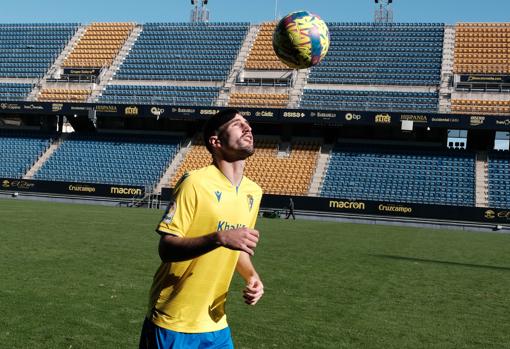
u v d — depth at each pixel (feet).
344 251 59.06
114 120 158.40
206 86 159.02
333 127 146.10
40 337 23.12
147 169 144.66
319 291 35.63
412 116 130.11
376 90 149.28
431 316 30.25
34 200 135.95
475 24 164.66
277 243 63.98
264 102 150.51
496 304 34.19
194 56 168.14
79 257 44.47
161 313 12.73
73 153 151.74
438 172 132.46
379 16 175.22
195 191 12.40
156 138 154.10
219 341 13.00
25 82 167.63
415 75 151.02
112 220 84.12
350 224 110.63
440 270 47.80
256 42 169.48
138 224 78.64
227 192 12.67
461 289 38.91
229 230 11.64
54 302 28.99
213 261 12.62
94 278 35.88
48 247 49.42
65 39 179.63
